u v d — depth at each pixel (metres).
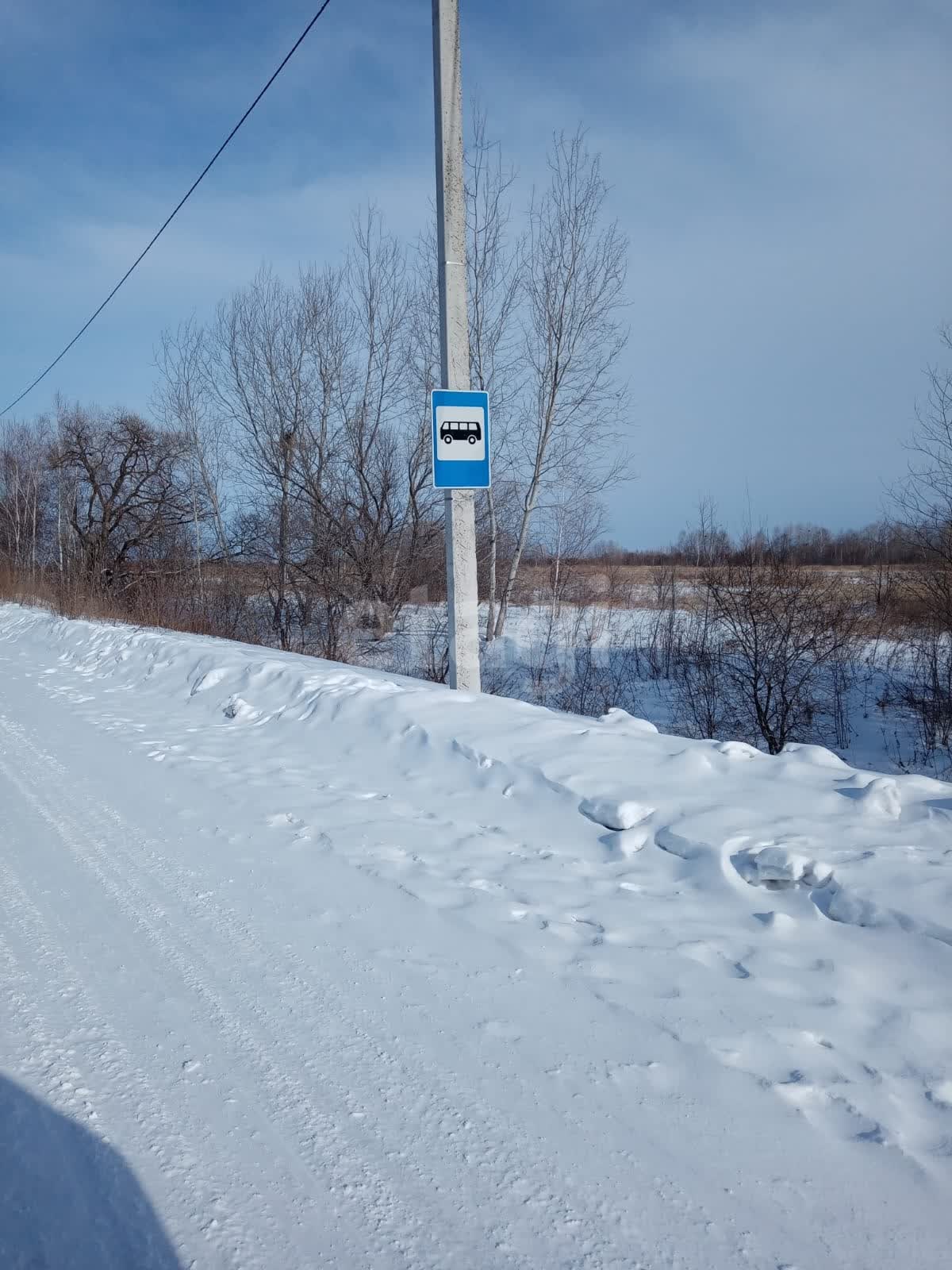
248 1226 2.29
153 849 5.22
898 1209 2.34
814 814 4.64
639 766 5.54
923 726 12.58
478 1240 2.24
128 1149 2.58
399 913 4.22
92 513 26.53
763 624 12.36
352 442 21.22
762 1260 2.17
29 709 10.30
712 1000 3.33
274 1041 3.16
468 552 7.68
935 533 13.34
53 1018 3.30
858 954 3.51
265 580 21.06
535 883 4.49
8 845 5.34
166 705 10.27
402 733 6.94
